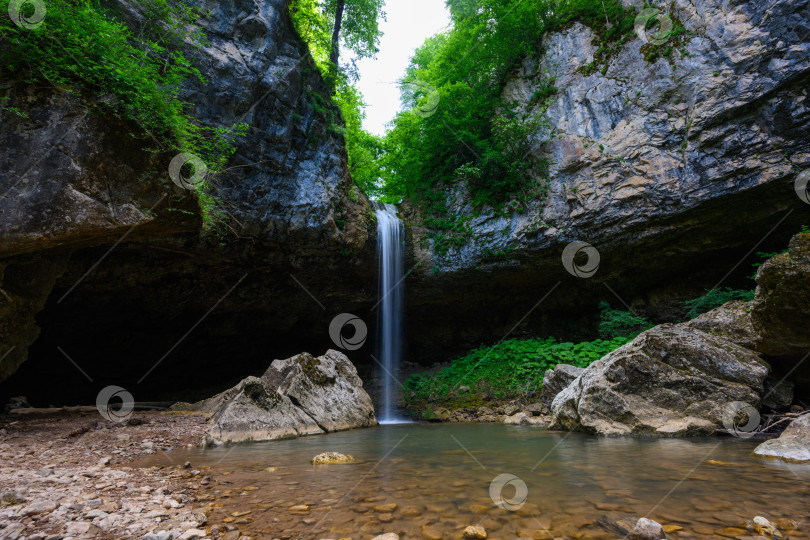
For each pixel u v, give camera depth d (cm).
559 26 1309
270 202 1011
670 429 506
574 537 191
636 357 566
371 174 1686
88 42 494
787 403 531
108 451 454
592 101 1173
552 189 1179
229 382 1529
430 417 1062
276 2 1046
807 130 838
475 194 1364
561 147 1189
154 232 587
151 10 786
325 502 254
